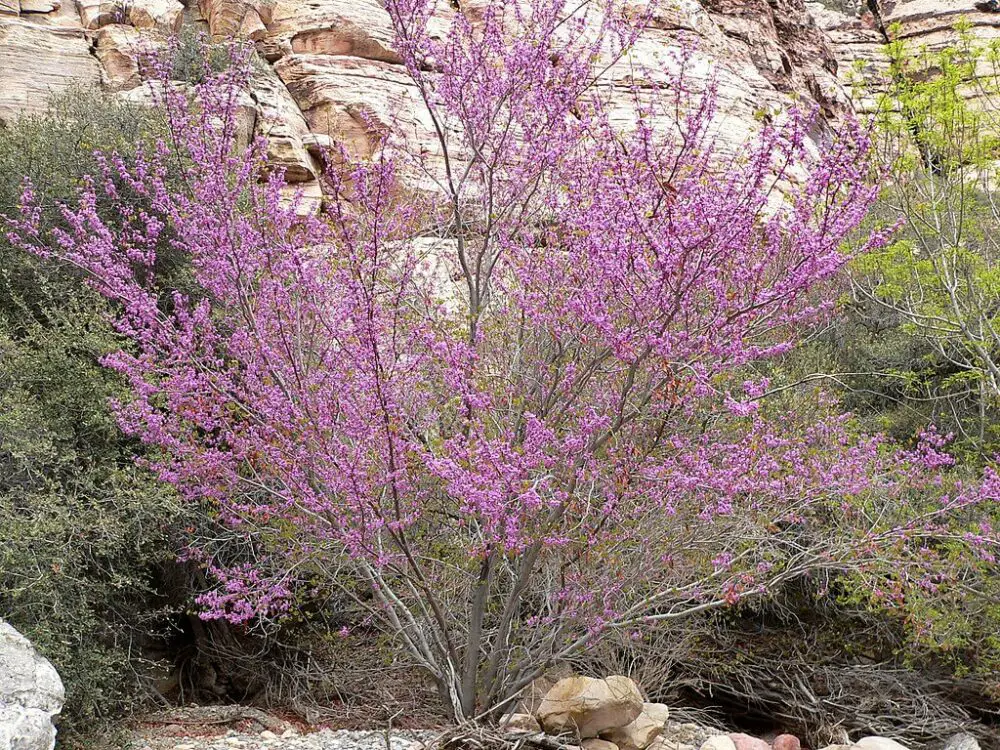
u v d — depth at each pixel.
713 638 8.33
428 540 7.20
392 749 6.50
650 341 5.52
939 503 7.74
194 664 8.17
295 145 12.55
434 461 5.50
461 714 6.34
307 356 6.71
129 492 6.56
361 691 7.91
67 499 6.45
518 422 6.58
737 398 8.36
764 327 6.07
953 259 9.46
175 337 6.55
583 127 6.54
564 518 6.38
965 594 7.26
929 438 6.86
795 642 8.45
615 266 5.54
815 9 29.81
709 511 6.01
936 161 9.72
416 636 7.24
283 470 6.02
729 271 5.72
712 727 7.60
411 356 6.38
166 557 7.18
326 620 8.31
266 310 6.44
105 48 13.12
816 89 22.97
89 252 6.41
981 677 8.03
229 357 7.90
